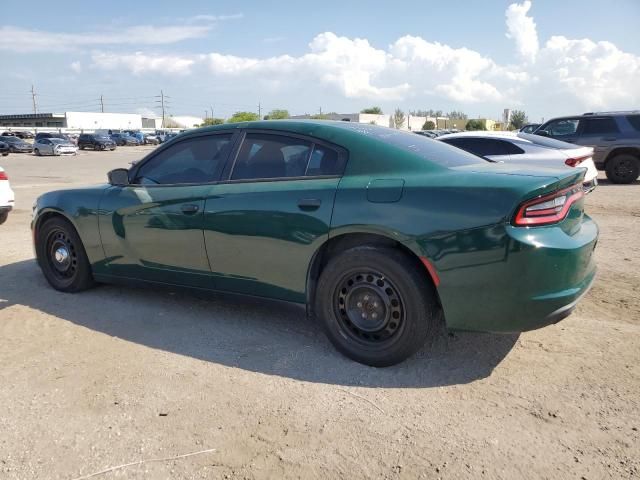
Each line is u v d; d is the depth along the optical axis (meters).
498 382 3.08
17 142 42.69
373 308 3.25
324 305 3.42
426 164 3.27
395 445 2.50
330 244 3.44
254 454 2.45
